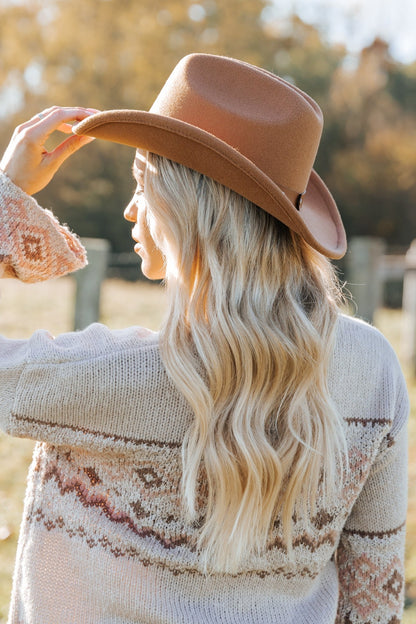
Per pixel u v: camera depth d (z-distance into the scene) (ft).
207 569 3.57
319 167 75.25
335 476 3.84
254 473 3.45
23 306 23.65
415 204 74.02
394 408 4.08
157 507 3.57
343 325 4.02
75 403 3.49
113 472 3.60
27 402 3.50
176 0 75.00
